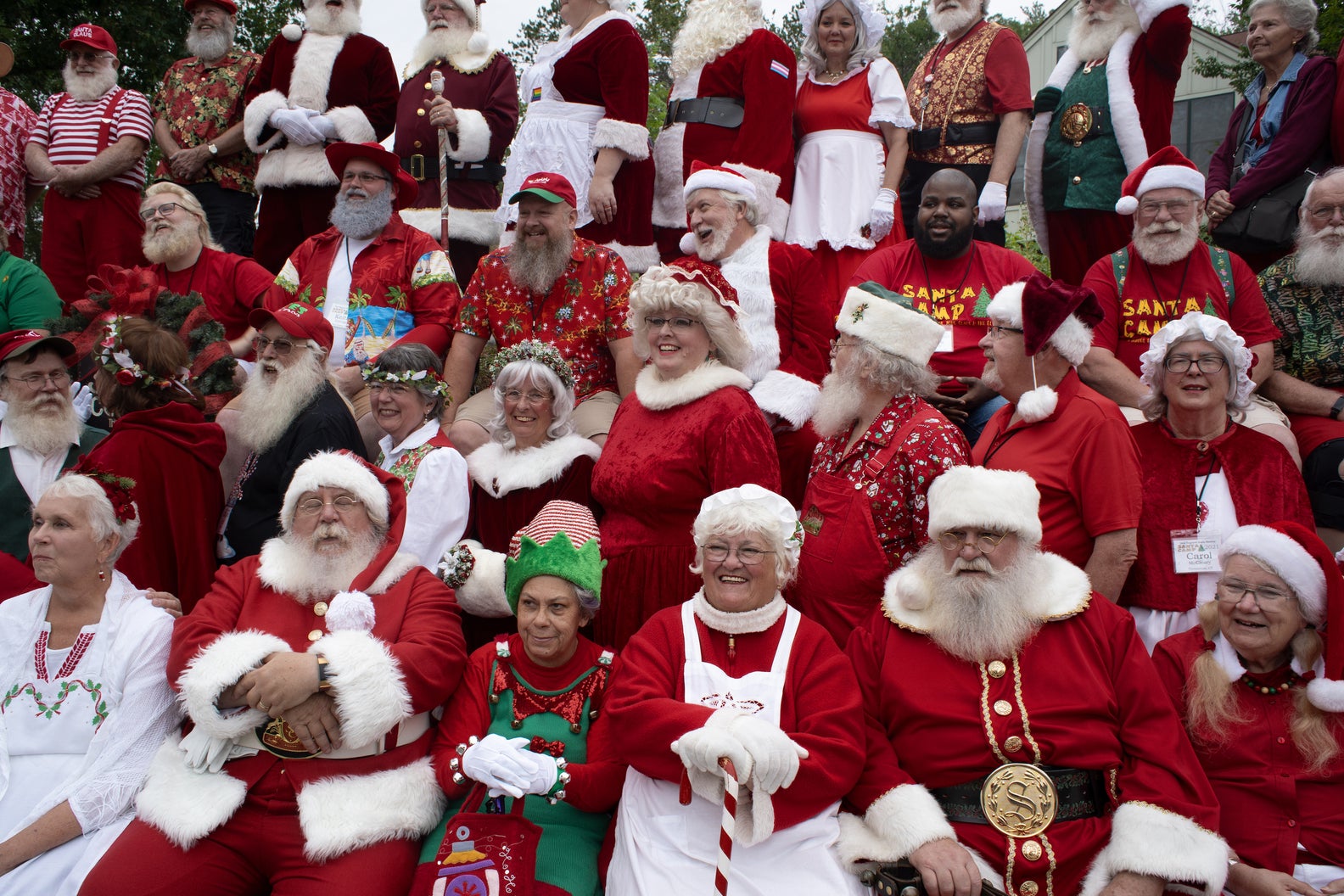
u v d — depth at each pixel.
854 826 4.00
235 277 6.83
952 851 3.79
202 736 4.27
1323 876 3.89
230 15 8.70
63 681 4.42
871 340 4.70
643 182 7.30
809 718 4.02
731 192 5.93
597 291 6.05
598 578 4.39
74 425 5.79
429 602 4.54
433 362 5.46
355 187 6.58
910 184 7.44
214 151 8.32
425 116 7.78
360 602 4.39
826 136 7.04
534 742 4.27
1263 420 5.67
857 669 4.29
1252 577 4.03
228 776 4.24
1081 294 4.62
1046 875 3.86
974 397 5.77
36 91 13.51
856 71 7.10
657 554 4.89
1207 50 18.27
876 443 4.70
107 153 8.16
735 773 3.68
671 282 4.93
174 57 14.18
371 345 6.42
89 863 4.13
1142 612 4.76
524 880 3.85
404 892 4.13
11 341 5.76
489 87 7.87
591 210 7.04
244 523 5.38
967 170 7.16
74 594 4.49
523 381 5.32
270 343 5.46
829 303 6.98
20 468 5.70
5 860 4.11
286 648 4.25
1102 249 7.00
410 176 6.99
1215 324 4.72
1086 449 4.56
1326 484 5.60
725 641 4.21
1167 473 4.82
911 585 4.22
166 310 5.72
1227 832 4.04
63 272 8.34
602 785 4.18
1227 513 4.69
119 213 8.34
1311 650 4.04
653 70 13.75
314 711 4.12
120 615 4.52
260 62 8.73
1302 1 6.91
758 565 4.13
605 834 4.36
